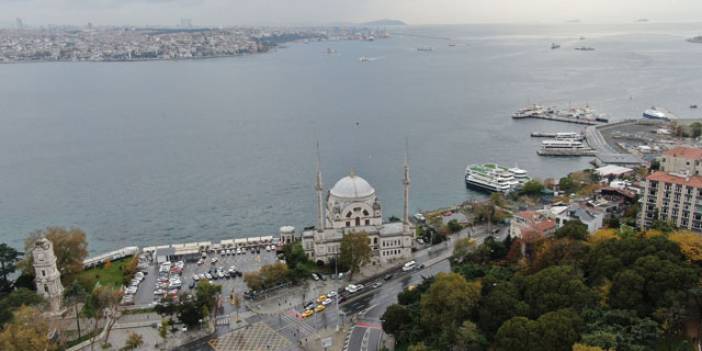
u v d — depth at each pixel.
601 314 182.50
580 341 167.62
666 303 179.38
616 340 164.88
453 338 184.62
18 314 194.38
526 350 169.38
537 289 197.38
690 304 177.25
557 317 174.00
